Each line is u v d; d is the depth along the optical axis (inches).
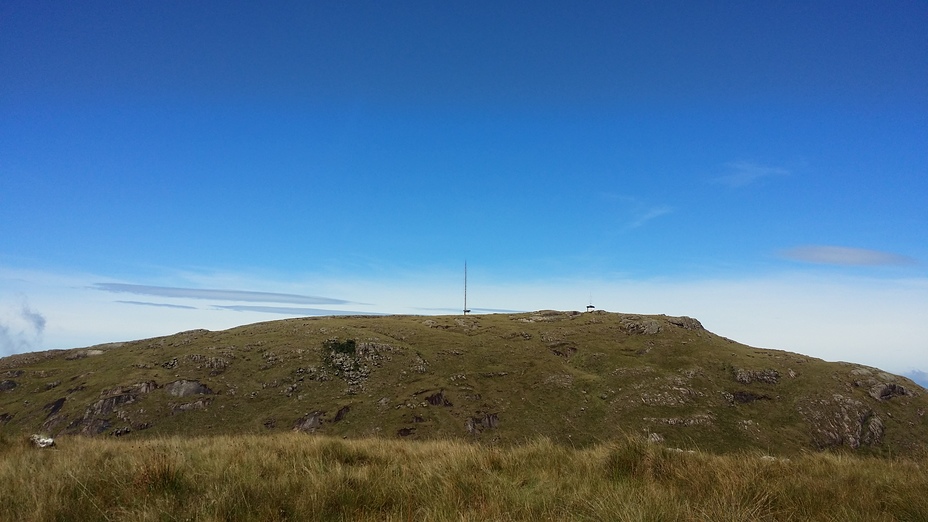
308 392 3634.4
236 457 365.4
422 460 394.6
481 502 261.1
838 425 3154.5
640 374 3786.9
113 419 3125.0
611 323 5073.8
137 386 3393.2
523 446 445.4
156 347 4325.8
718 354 4077.3
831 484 323.9
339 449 423.8
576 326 5022.1
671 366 3971.5
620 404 3398.1
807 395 3412.9
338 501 271.1
